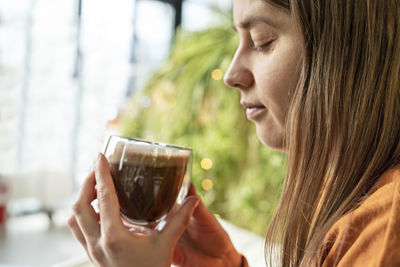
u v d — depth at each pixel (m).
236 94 1.26
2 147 1.99
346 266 0.33
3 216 1.96
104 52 2.30
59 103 2.18
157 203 0.44
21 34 2.00
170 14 2.52
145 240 0.40
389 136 0.40
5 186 1.96
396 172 0.37
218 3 1.55
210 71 1.35
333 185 0.41
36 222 2.08
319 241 0.37
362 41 0.41
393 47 0.41
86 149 2.31
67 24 2.14
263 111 0.45
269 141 0.46
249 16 0.43
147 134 1.54
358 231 0.34
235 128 1.31
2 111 1.98
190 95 1.38
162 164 0.43
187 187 0.48
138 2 2.38
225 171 1.36
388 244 0.31
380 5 0.41
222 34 1.41
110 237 0.39
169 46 2.35
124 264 0.40
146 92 1.57
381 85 0.41
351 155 0.41
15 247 1.72
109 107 2.35
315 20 0.41
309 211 0.42
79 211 0.42
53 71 2.13
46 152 2.15
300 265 0.39
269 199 1.26
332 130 0.41
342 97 0.41
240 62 0.45
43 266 1.57
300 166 0.43
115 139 0.44
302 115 0.42
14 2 1.96
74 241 1.88
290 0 0.41
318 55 0.41
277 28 0.42
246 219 1.33
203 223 0.52
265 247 0.47
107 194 0.40
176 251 0.53
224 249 0.53
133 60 2.41
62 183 2.14
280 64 0.42
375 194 0.35
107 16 2.27
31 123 2.09
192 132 1.42
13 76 2.00
